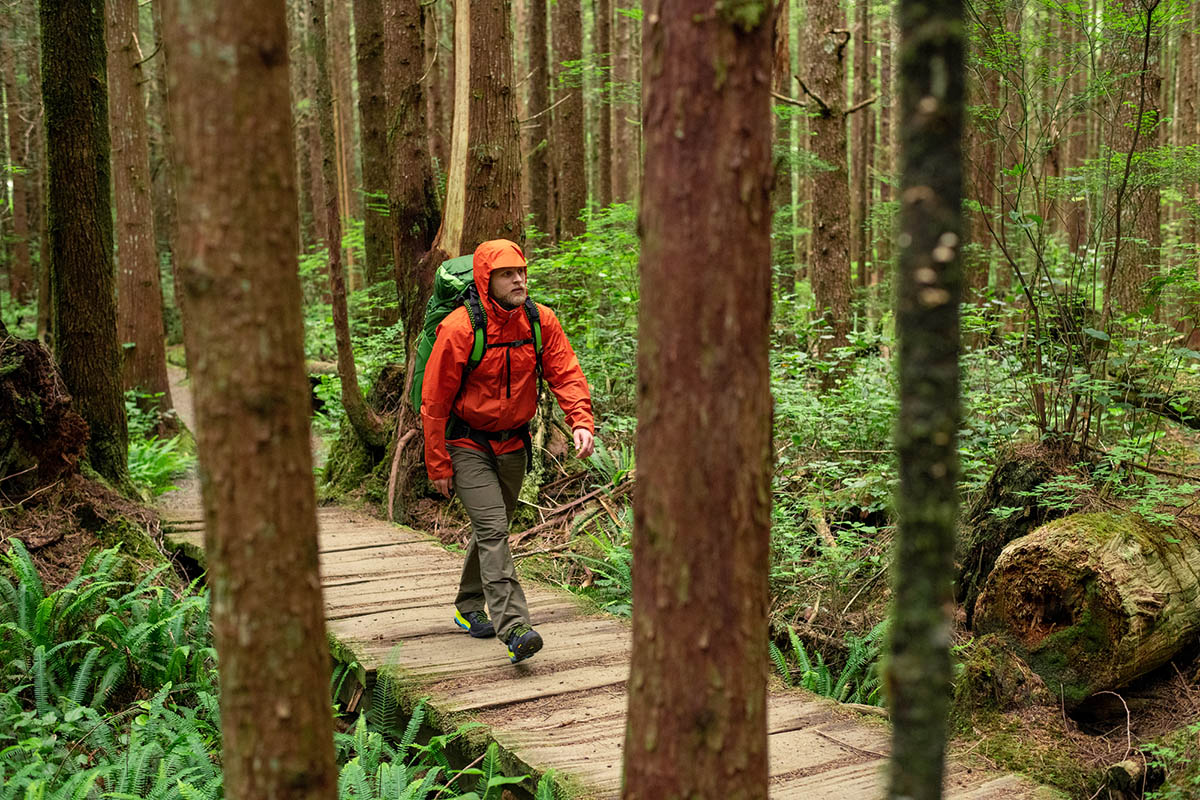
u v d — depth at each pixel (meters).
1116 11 4.41
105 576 5.16
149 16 21.78
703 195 1.50
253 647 1.58
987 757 3.56
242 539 1.56
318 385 13.04
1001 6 4.61
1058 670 3.97
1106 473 4.57
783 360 8.27
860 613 5.25
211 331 1.52
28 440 5.87
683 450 1.55
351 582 5.78
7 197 18.88
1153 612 3.79
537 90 13.81
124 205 11.23
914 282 1.26
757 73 1.51
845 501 6.26
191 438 11.71
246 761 1.60
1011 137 4.99
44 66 6.27
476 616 4.79
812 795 3.17
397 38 8.14
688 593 1.57
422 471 7.55
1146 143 5.41
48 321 11.66
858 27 17.28
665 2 1.51
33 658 4.59
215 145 1.49
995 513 4.71
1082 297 4.99
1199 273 5.43
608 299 9.36
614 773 3.29
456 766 3.80
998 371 6.12
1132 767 3.46
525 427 4.42
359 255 22.17
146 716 4.29
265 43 1.50
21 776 3.45
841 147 9.44
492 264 4.04
